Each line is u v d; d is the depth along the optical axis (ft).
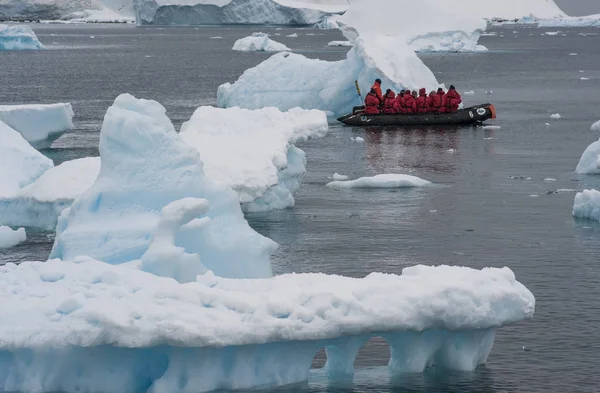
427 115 244.63
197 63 558.97
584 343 81.71
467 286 68.49
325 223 131.44
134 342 61.98
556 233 125.70
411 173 173.37
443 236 124.36
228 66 530.68
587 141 216.54
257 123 142.92
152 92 362.12
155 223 87.86
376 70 257.55
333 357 71.61
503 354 78.59
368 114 243.40
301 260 112.98
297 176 146.82
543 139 219.41
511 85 385.70
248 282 69.87
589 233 125.70
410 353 71.51
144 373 66.23
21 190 130.31
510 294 69.51
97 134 225.56
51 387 64.75
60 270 68.69
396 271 108.27
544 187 159.02
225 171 127.34
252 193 126.31
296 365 68.49
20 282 67.87
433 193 153.17
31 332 63.16
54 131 195.62
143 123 91.45
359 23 562.66
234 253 86.84
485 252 116.26
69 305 64.13
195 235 84.12
